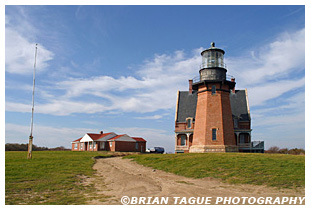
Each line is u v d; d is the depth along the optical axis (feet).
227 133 106.22
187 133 139.54
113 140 175.42
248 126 136.77
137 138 196.13
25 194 38.81
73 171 63.26
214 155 83.97
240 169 60.03
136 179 54.65
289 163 62.13
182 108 151.02
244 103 144.56
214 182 51.78
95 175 60.34
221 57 115.34
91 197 37.86
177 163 75.31
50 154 121.80
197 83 112.68
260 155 79.36
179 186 47.24
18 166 65.98
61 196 38.19
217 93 109.19
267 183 48.21
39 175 54.44
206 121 107.45
